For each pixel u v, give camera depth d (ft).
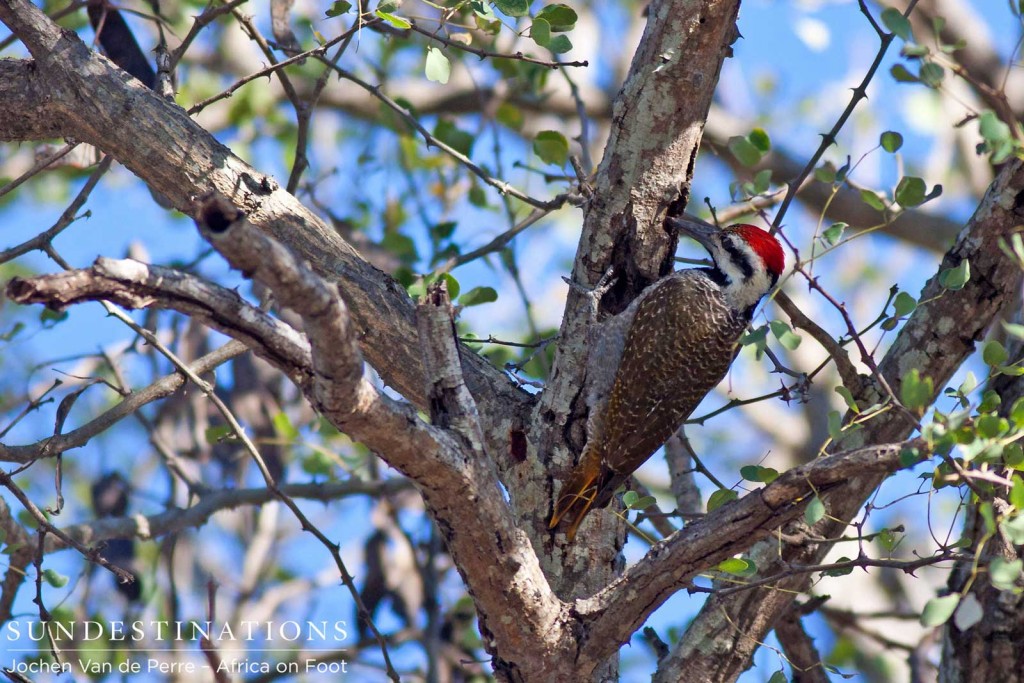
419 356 32.76
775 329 24.45
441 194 54.03
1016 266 31.58
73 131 33.27
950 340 32.22
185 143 32.35
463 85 67.15
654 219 32.40
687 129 31.63
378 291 32.91
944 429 23.62
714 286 38.11
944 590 33.71
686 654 34.09
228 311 21.88
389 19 29.76
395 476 50.55
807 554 33.12
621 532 33.50
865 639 56.54
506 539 26.63
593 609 28.27
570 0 75.15
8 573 35.88
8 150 64.39
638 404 35.45
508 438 33.14
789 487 25.93
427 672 44.29
